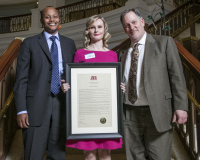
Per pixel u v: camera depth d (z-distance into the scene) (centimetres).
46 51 180
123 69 192
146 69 168
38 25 1027
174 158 213
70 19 1048
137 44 182
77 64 164
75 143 169
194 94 220
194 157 203
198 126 201
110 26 792
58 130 180
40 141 171
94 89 165
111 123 164
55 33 194
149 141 175
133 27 176
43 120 173
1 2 1266
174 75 164
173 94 165
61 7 1016
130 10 180
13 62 228
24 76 175
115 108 165
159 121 162
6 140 216
